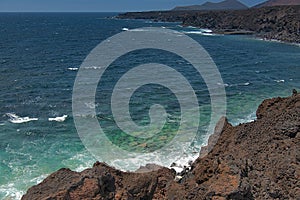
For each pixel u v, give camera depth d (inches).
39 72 2415.1
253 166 576.7
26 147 1147.9
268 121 788.0
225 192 470.6
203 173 554.3
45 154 1087.6
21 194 859.4
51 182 473.4
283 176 567.2
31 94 1829.5
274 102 909.8
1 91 1877.5
